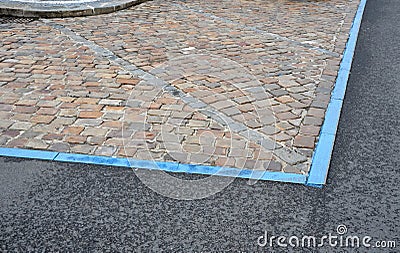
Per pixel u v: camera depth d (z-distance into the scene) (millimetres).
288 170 4328
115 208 3861
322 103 5668
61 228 3658
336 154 4633
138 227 3664
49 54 7309
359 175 4301
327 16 9789
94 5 9859
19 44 7762
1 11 9320
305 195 4008
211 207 3867
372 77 6594
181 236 3576
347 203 3930
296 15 9836
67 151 4629
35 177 4238
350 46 7848
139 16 9586
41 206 3891
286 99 5758
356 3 11023
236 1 11086
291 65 6902
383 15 10047
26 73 6543
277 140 4828
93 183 4164
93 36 8227
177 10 10125
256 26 8953
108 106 5559
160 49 7559
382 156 4621
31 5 9688
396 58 7391
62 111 5422
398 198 4008
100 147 4699
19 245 3488
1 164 4406
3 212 3818
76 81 6277
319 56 7320
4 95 5820
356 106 5676
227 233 3605
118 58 7145
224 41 7984
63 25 8859
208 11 10062
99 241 3531
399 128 5184
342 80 6395
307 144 4758
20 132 4965
